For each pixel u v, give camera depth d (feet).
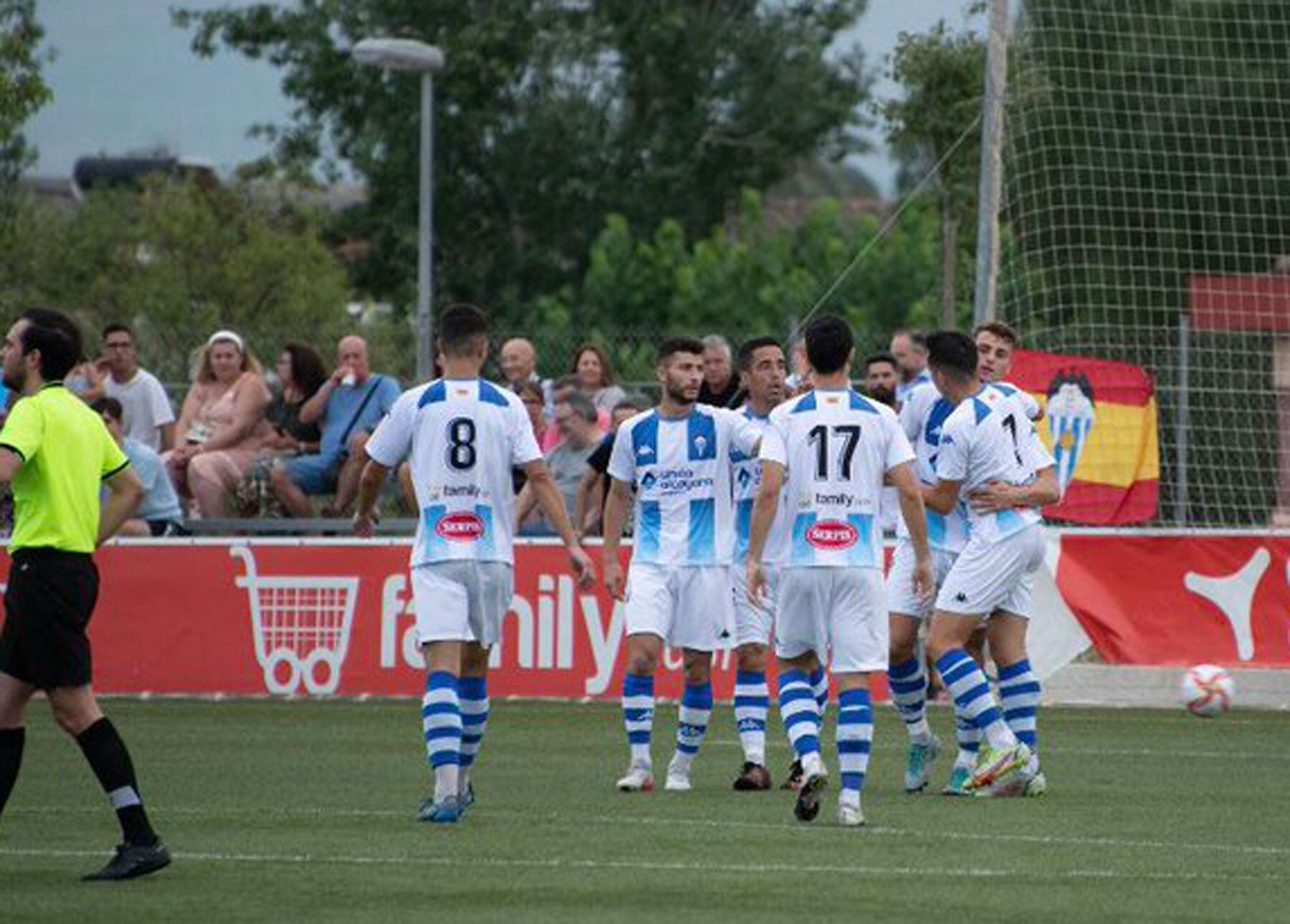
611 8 556.92
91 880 103.76
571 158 545.03
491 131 542.98
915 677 141.49
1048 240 242.37
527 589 196.34
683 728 141.90
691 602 140.46
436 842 116.78
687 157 559.79
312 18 547.08
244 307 430.61
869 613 122.93
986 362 145.79
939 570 143.43
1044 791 140.87
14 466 103.24
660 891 100.99
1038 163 242.78
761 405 149.38
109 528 108.58
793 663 125.39
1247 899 100.89
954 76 285.02
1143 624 200.95
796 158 592.60
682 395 141.08
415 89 534.37
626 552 195.83
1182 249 242.17
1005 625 143.64
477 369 126.11
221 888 101.45
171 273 423.64
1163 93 249.96
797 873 106.32
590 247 547.49
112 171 578.66
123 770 104.68
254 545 198.08
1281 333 223.10
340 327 378.53
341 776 146.82
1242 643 200.95
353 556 197.36
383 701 196.54
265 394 222.48
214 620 198.29
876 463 123.13
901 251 491.72
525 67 549.54
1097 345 232.53
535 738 172.14
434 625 124.06
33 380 106.63
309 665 197.57
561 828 122.42
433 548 124.36
